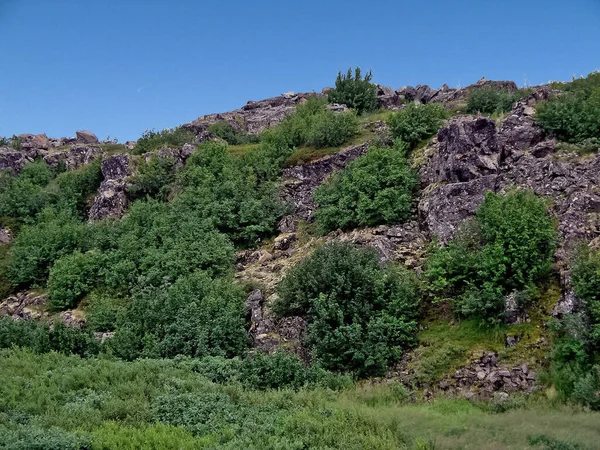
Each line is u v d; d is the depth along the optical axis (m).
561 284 14.95
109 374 14.09
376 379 15.05
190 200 25.86
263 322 17.95
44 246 26.66
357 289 16.83
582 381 12.18
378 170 21.83
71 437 9.44
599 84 25.59
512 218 16.23
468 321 15.60
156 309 19.09
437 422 11.52
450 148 20.67
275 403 12.66
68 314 22.33
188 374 14.52
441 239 18.50
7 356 16.31
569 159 18.55
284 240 22.70
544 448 9.55
